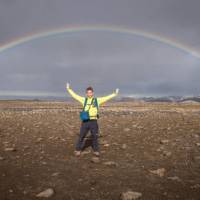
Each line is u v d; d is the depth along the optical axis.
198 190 7.40
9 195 7.03
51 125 21.67
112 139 15.13
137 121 24.77
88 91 11.30
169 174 8.77
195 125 21.06
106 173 8.87
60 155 11.32
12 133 17.19
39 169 9.27
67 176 8.55
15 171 9.02
